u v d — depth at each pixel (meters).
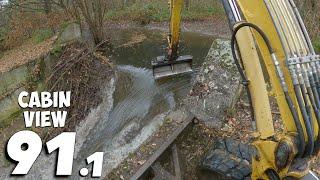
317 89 3.57
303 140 3.58
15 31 16.22
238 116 7.67
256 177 4.31
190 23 15.38
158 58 10.19
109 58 12.24
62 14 15.79
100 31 13.14
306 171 3.68
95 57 11.61
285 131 3.95
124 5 17.84
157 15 16.14
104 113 9.38
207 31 14.27
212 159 6.53
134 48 12.99
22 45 15.51
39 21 16.31
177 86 9.79
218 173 6.31
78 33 13.14
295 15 3.68
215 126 7.45
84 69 10.64
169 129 7.45
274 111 7.44
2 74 10.34
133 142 8.18
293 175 3.73
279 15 3.65
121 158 7.80
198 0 17.00
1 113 9.46
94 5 12.86
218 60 8.33
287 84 3.67
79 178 7.49
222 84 8.02
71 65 10.46
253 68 4.36
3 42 16.06
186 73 10.22
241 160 6.33
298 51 3.56
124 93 10.02
